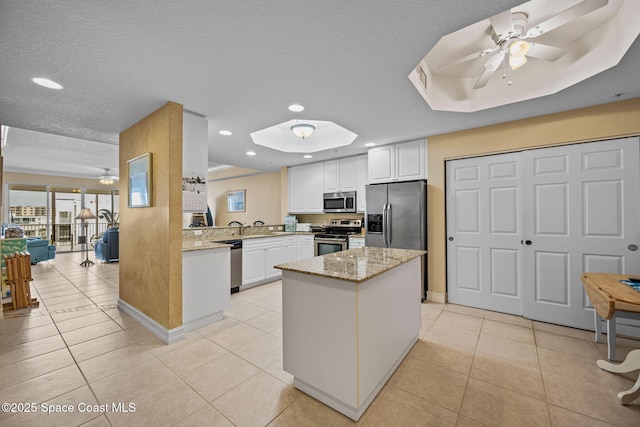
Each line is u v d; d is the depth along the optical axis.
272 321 3.03
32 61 1.81
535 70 2.46
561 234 2.89
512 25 1.77
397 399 1.75
